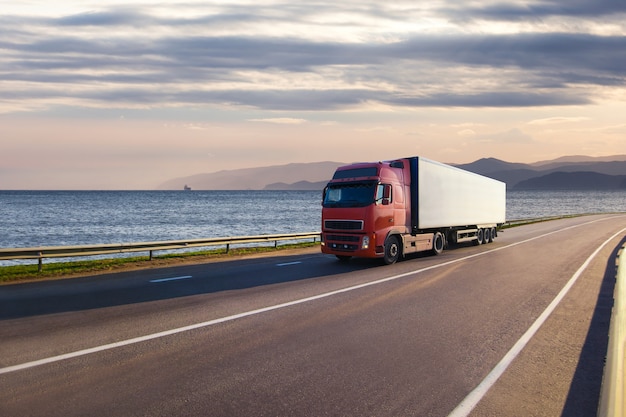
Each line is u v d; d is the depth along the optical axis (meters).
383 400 5.11
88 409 4.81
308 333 7.71
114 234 41.16
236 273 14.79
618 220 54.12
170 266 16.56
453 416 4.77
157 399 5.06
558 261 18.03
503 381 5.76
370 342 7.25
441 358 6.55
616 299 8.65
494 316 9.09
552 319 8.92
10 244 33.69
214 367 6.07
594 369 6.24
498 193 28.66
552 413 4.91
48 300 10.37
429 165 18.88
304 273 14.81
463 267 16.19
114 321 8.45
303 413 4.77
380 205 16.28
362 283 12.80
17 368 5.99
